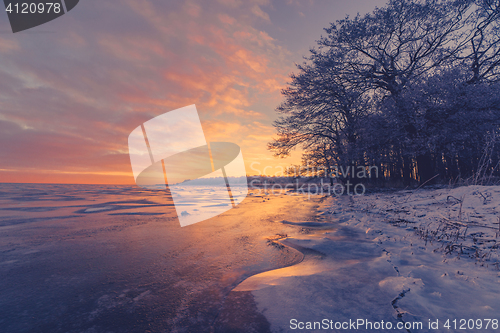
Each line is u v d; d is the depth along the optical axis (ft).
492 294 5.95
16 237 14.05
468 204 17.47
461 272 7.34
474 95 33.60
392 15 45.85
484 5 42.19
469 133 33.99
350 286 6.62
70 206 31.60
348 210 24.31
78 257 10.27
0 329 5.16
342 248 10.93
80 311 5.96
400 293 6.06
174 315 5.74
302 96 57.57
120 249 11.49
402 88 41.55
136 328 5.24
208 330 5.10
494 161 28.12
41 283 7.66
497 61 41.55
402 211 19.97
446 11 44.01
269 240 13.14
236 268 8.86
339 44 52.60
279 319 5.25
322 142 60.54
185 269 8.83
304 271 8.11
